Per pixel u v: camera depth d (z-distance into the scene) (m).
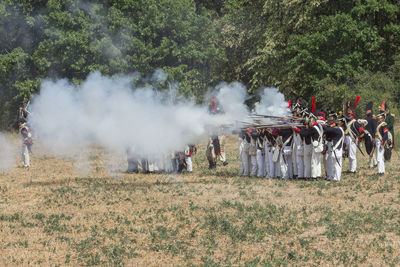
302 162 41.78
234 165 53.47
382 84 74.56
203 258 23.86
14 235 27.78
